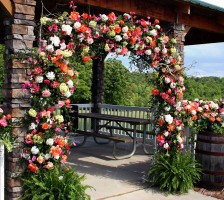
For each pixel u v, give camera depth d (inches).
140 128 376.5
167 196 206.2
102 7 198.5
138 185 221.8
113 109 395.5
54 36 167.5
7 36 163.3
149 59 215.8
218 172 222.5
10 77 161.8
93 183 221.6
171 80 220.5
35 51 162.1
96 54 194.9
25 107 164.4
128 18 199.0
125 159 293.1
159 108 224.4
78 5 214.4
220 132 223.0
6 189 165.8
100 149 332.5
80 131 307.6
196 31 329.7
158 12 227.3
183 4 229.8
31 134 163.2
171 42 221.1
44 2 225.8
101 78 402.9
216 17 269.9
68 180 167.8
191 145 243.9
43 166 167.6
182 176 210.4
